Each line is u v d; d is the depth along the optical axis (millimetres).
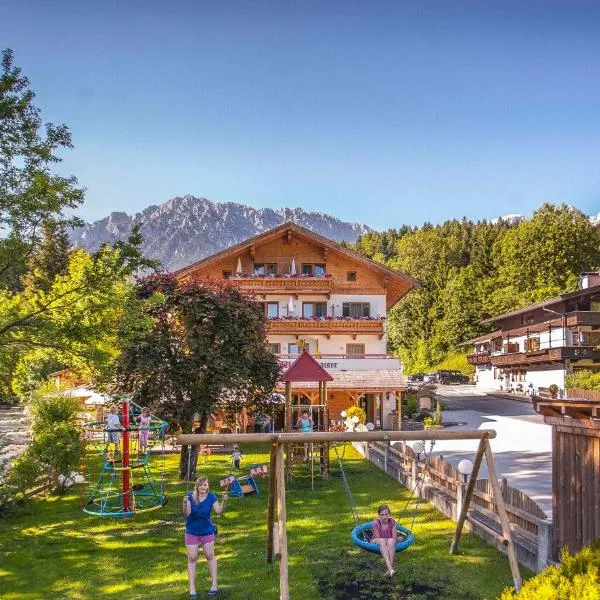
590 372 44594
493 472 10883
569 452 10094
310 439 10664
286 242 41406
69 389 27391
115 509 16422
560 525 10250
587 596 5648
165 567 11852
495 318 64062
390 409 38688
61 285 15852
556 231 74812
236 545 13258
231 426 29875
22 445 27922
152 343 20344
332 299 41219
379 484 19906
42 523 15242
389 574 11031
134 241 15758
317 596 10242
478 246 105062
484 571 11156
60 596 10398
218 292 22125
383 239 151625
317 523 14953
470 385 74125
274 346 40344
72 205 15219
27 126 14531
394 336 97438
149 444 20141
